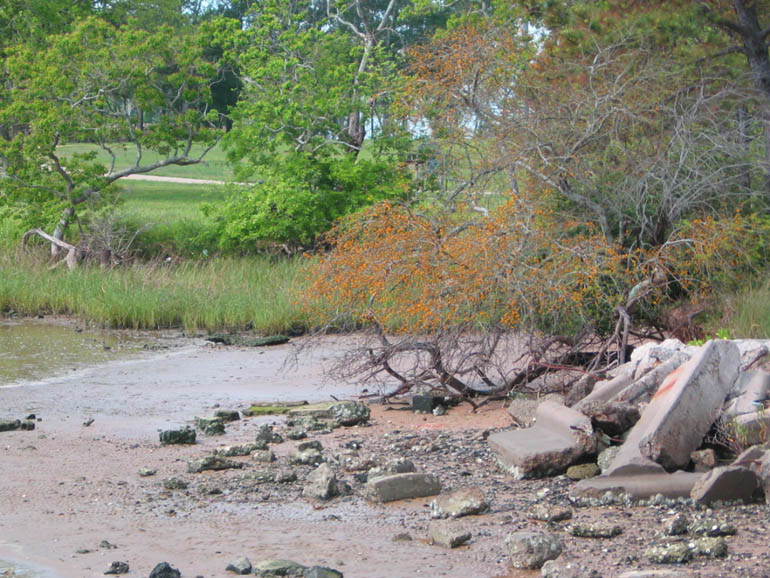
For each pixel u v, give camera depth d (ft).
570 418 34.35
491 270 44.68
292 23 118.62
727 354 32.35
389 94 105.40
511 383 48.08
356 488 33.06
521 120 56.39
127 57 112.47
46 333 79.77
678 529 26.16
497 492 31.55
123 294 87.10
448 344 46.16
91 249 106.93
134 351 71.20
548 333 48.37
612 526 26.27
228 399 53.36
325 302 53.11
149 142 116.78
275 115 110.32
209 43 118.93
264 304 81.66
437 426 43.68
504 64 60.95
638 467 30.30
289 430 43.57
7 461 38.32
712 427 32.40
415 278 46.34
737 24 72.18
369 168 106.73
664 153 54.65
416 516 29.48
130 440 42.65
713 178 55.26
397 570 24.36
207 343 74.95
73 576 24.66
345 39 120.16
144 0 174.19
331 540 27.20
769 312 51.11
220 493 32.86
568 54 68.13
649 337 51.70
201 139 118.73
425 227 47.88
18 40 137.90
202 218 128.26
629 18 68.80
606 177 54.54
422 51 69.10
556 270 45.52
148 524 29.35
